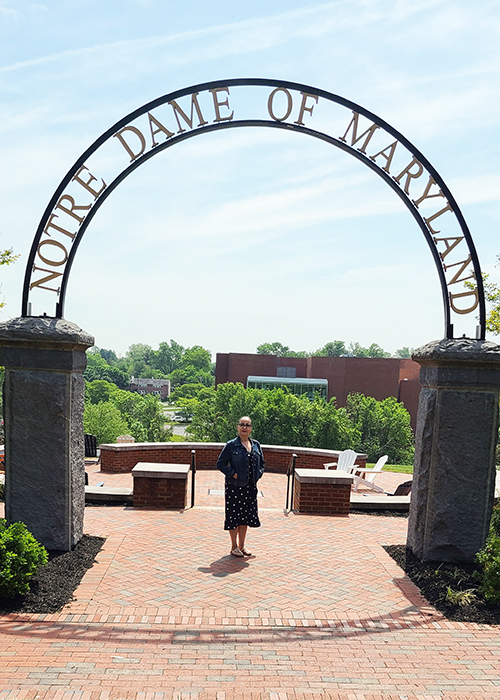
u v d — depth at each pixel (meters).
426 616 4.84
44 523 6.03
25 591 4.78
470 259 6.46
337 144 6.80
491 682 3.65
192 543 6.75
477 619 4.79
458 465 6.19
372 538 7.30
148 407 67.00
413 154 6.64
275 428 48.94
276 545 6.83
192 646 4.06
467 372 6.13
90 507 8.62
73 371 6.07
